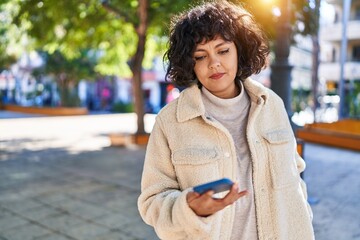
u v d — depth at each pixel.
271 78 4.49
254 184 1.27
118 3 9.07
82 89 29.28
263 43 1.39
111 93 30.34
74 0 8.41
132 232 3.89
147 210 1.23
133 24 9.39
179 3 7.03
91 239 3.71
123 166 7.18
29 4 7.92
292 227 1.30
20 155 8.34
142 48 9.59
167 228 1.13
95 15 9.35
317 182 5.97
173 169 1.28
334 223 4.15
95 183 5.90
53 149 9.16
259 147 1.29
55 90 25.56
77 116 20.75
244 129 1.34
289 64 4.40
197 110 1.26
